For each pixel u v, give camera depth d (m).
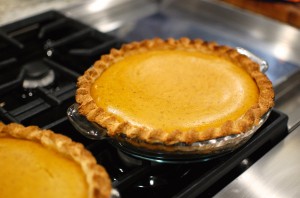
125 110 0.61
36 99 0.71
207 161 0.61
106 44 0.83
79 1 1.05
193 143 0.56
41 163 0.53
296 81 0.79
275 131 0.65
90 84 0.66
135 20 1.04
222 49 0.73
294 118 0.71
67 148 0.54
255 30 1.00
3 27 0.90
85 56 0.81
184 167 0.60
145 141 0.56
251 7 1.04
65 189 0.50
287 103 0.75
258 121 0.59
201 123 0.59
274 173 0.61
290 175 0.61
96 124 0.59
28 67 0.81
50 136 0.56
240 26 1.01
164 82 0.66
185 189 0.56
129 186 0.58
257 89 0.66
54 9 0.98
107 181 0.50
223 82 0.67
